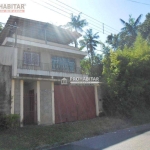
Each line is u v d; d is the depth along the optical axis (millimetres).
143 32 27656
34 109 9477
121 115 11203
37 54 17938
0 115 7891
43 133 7520
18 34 18312
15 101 8672
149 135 7117
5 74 8516
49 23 19016
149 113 11672
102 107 12016
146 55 12148
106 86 11789
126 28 30594
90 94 11695
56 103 10094
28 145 6223
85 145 6219
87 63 31250
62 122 10055
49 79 9852
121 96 11445
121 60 11758
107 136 7555
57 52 19125
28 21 18078
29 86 10578
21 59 16641
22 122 8664
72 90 10930
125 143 6031
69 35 21969
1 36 18109
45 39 18766
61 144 6629
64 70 19516
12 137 6789
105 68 12500
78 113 10828
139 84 11414
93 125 9281
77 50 20328
